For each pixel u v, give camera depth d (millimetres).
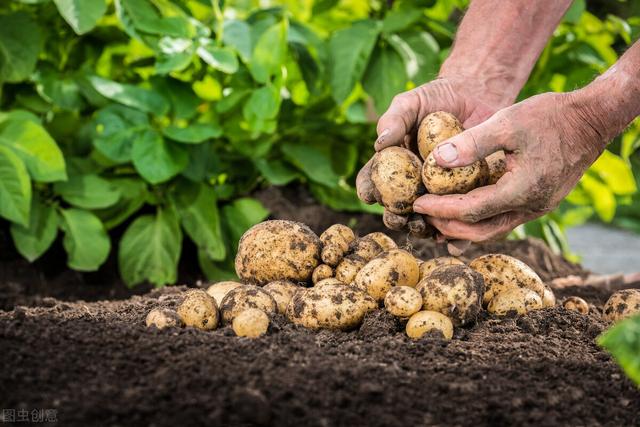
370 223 1784
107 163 1705
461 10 1813
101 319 1201
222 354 1083
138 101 1625
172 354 1086
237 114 1768
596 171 1845
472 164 1137
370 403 1020
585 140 1147
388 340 1126
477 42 1291
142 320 1205
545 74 1782
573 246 3062
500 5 1293
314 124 1801
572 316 1224
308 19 1848
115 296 1685
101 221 1715
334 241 1226
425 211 1158
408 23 1670
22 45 1633
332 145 1851
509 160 1145
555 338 1179
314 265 1224
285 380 1037
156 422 985
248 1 1896
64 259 1743
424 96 1230
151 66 1771
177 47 1612
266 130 1642
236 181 1838
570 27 1784
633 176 1852
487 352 1124
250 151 1779
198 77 1711
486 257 1266
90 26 1536
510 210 1161
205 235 1685
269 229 1233
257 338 1119
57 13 1689
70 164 1691
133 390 1020
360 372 1058
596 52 1793
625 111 1136
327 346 1126
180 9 1695
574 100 1132
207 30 1675
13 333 1120
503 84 1286
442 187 1138
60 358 1077
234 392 1011
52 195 1703
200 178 1704
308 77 1739
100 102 1681
